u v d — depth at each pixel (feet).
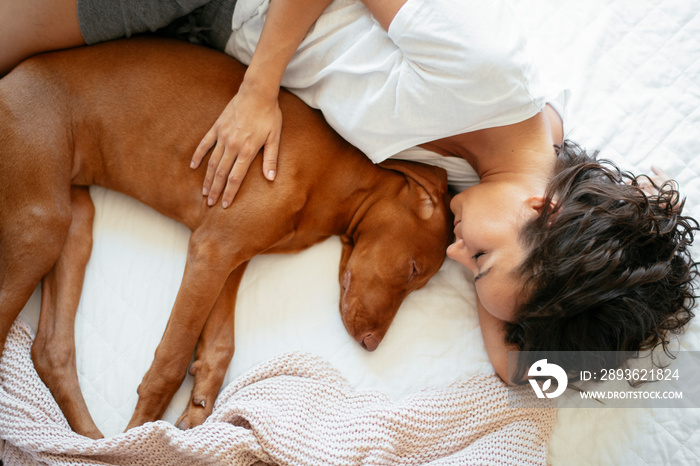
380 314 4.77
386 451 4.44
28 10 4.45
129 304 4.87
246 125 4.48
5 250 4.43
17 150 4.39
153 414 4.53
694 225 5.04
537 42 5.63
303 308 5.01
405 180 4.83
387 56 4.38
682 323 4.67
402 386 4.90
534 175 4.40
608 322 4.24
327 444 4.47
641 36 5.65
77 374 4.67
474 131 4.47
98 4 4.47
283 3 4.31
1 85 4.50
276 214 4.53
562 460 4.78
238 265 4.71
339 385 4.78
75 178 4.87
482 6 4.12
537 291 4.21
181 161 4.69
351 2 4.53
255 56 4.49
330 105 4.59
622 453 4.75
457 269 5.19
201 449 4.26
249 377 4.68
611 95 5.55
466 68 4.05
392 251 4.70
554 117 4.82
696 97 5.51
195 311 4.53
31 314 4.78
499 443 4.63
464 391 4.81
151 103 4.63
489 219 4.34
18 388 4.42
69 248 4.82
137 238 5.02
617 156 5.35
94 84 4.61
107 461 4.33
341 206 4.84
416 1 4.12
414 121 4.36
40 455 4.24
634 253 4.20
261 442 4.36
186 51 4.77
